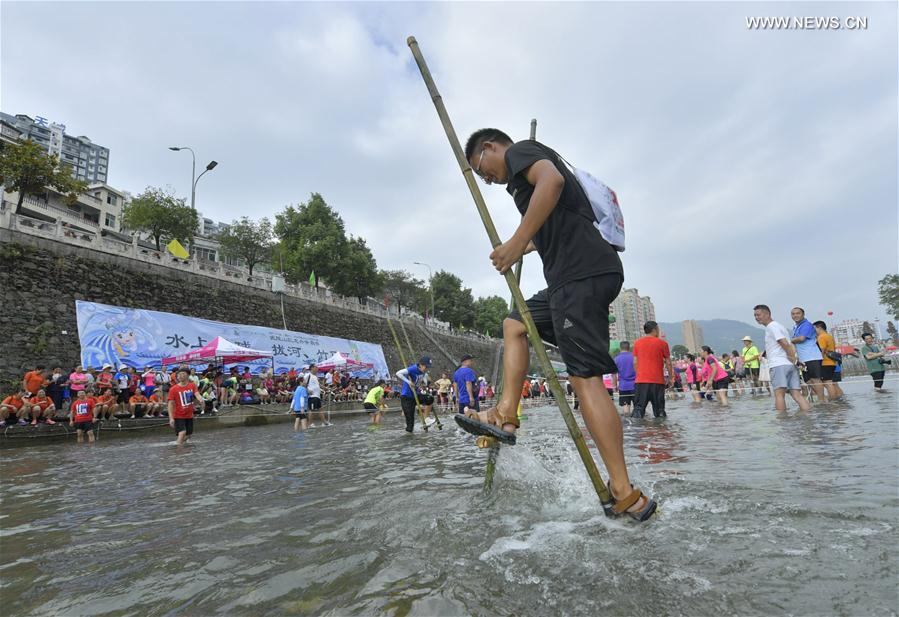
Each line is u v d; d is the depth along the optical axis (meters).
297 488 3.00
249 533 1.96
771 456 2.90
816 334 8.08
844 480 2.12
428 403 8.73
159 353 18.19
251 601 1.28
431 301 60.09
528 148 2.17
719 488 2.10
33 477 4.59
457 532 1.71
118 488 3.56
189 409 8.70
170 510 2.60
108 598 1.37
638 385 7.52
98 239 17.84
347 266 40.44
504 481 2.55
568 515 1.89
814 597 1.07
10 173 21.16
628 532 1.60
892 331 50.06
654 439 4.38
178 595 1.36
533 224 2.00
